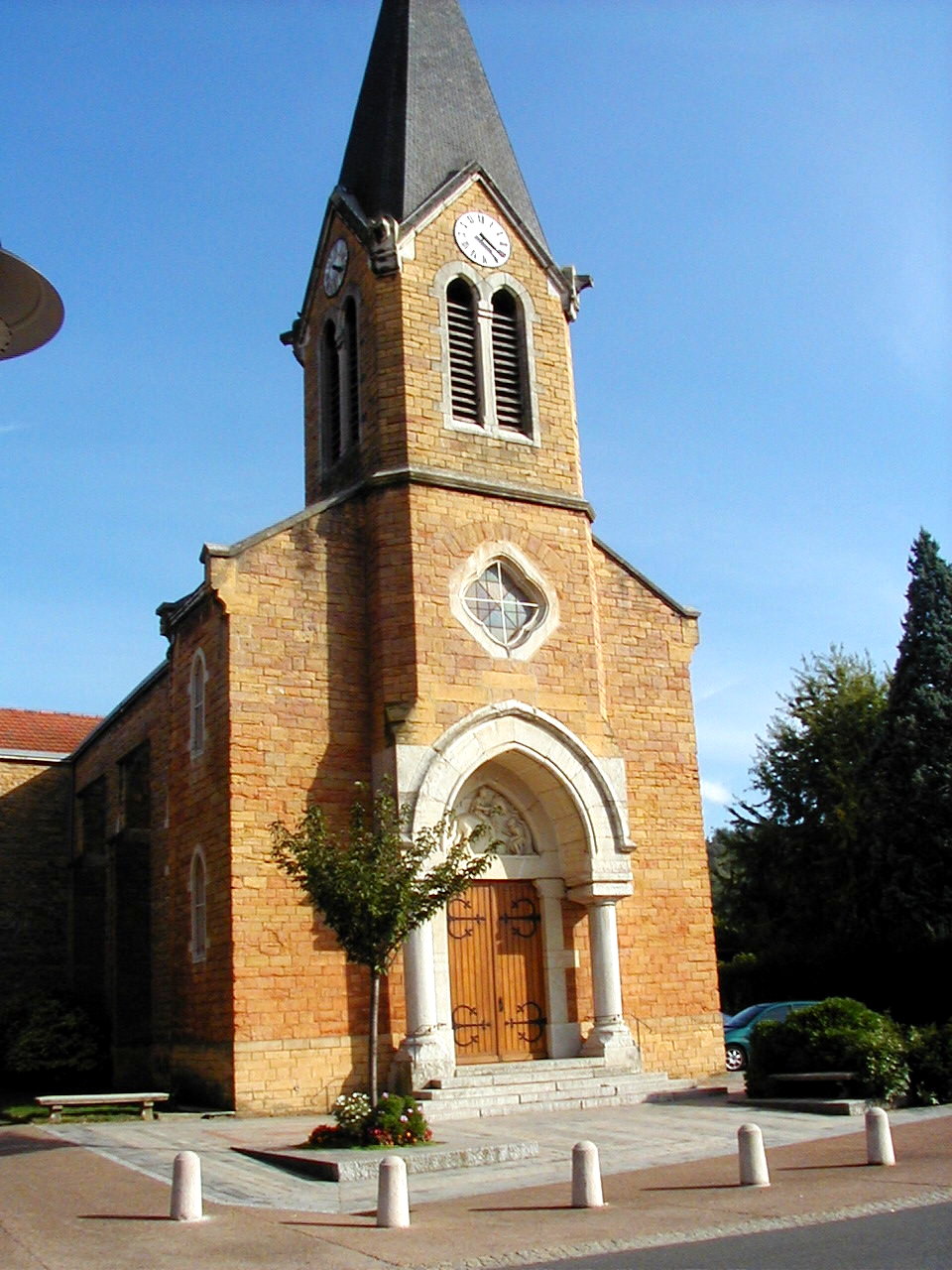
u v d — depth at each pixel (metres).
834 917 42.84
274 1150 15.07
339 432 25.28
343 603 22.02
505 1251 10.23
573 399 25.03
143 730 27.09
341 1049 19.84
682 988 23.23
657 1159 14.80
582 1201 12.08
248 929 19.69
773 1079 19.48
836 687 48.59
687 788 24.55
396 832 17.28
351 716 21.56
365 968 20.33
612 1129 17.08
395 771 20.69
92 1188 13.26
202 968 20.55
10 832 32.78
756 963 38.81
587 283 26.12
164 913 24.52
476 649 22.11
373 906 15.80
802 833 45.44
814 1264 9.15
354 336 25.06
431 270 23.92
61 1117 18.81
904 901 33.84
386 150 25.50
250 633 20.98
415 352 23.28
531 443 24.11
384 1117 15.50
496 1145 15.07
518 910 22.23
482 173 24.98
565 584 23.55
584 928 22.45
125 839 25.73
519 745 21.86
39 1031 25.58
